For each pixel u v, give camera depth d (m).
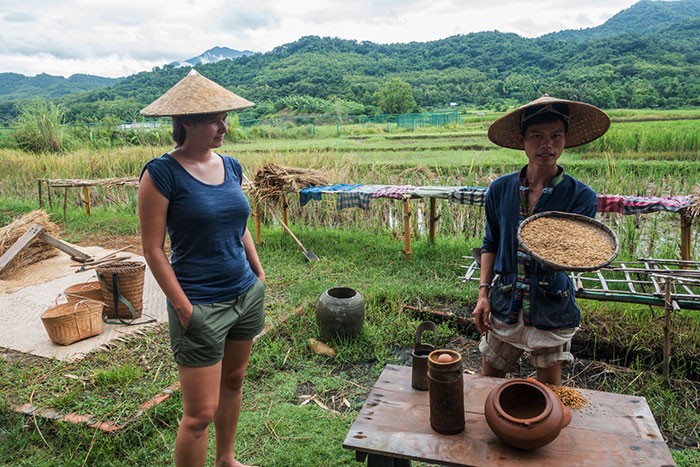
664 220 6.25
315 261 6.09
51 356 3.82
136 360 3.78
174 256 2.19
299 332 4.27
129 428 2.95
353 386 3.55
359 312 4.07
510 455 1.68
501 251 2.32
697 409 3.17
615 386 3.45
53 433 3.00
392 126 50.81
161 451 2.88
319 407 3.29
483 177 8.93
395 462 1.95
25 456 2.81
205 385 2.15
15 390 3.36
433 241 6.30
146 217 2.03
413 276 5.37
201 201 2.07
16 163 13.29
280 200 7.39
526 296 2.21
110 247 7.52
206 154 2.20
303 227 7.69
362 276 5.51
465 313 4.48
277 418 3.15
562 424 1.67
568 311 2.20
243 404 3.34
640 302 3.52
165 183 2.02
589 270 1.82
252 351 3.95
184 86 2.09
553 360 2.22
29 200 11.46
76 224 8.90
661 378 3.42
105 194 10.78
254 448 2.88
